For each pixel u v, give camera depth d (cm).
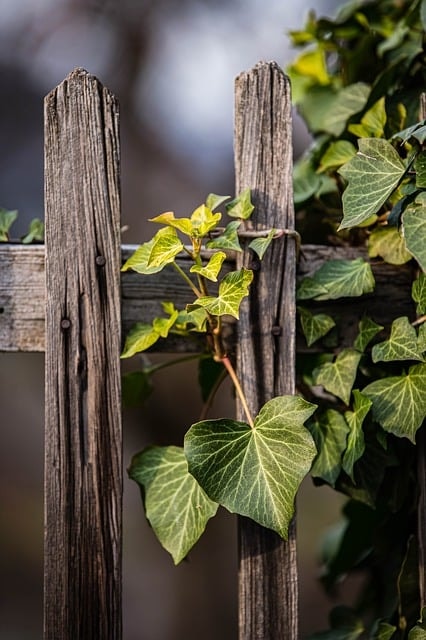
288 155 134
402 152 141
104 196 131
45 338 130
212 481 127
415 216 127
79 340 130
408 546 139
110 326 131
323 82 164
